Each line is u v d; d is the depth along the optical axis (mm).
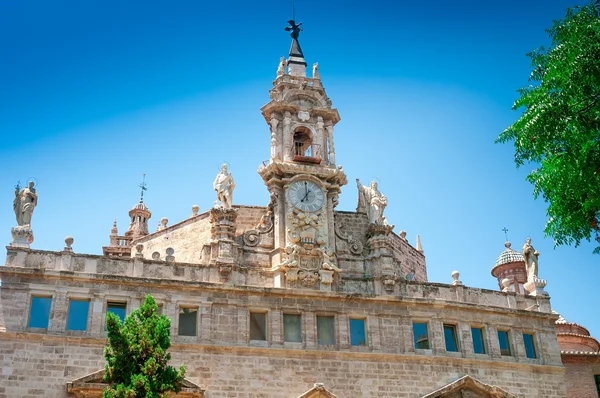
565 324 57844
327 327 43812
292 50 53938
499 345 46812
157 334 34656
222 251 43594
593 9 27891
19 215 41906
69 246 41344
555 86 27938
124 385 33312
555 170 27953
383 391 42688
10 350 37750
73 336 38781
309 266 45125
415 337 45188
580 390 50938
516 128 28766
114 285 40750
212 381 40031
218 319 41688
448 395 43625
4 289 38969
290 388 41125
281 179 47531
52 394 37406
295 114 50625
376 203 49344
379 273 46312
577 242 28469
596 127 27219
